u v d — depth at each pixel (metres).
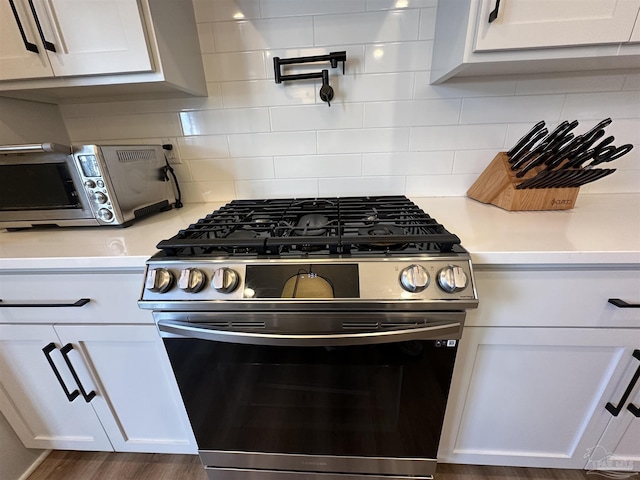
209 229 0.78
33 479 1.06
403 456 0.82
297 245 0.69
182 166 1.24
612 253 0.62
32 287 0.76
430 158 1.17
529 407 0.82
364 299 0.60
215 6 1.03
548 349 0.74
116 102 1.15
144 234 0.86
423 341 0.66
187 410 0.81
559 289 0.68
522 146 0.95
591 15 0.71
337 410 0.77
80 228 0.93
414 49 1.04
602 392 0.77
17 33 0.81
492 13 0.73
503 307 0.71
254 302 0.62
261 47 1.07
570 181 0.90
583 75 1.01
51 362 0.82
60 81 0.88
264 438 0.84
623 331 0.69
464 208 1.02
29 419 0.97
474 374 0.79
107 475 1.06
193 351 0.72
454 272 0.60
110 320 0.79
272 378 0.74
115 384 0.89
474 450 0.91
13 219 0.88
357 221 0.82
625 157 1.10
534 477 1.00
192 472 1.07
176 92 1.13
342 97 1.12
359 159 1.20
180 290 0.64
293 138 1.18
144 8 0.80
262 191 1.25
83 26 0.80
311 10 1.02
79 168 0.83
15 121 1.02
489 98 1.08
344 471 0.86
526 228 0.79
